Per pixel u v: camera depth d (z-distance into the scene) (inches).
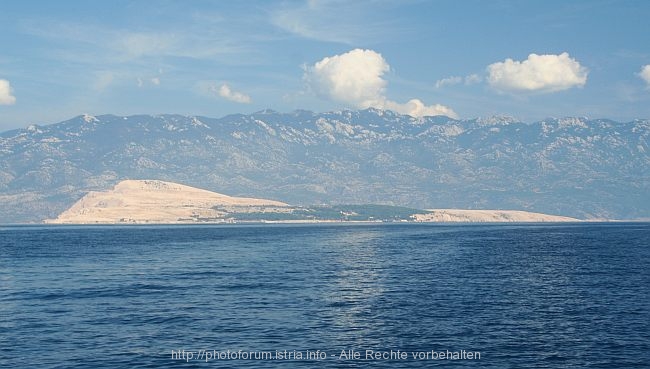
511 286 3831.2
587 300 3267.7
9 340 2367.1
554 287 3777.1
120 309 2982.3
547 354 2182.6
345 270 4815.5
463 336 2432.3
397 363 2079.2
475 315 2844.5
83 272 4699.8
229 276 4375.0
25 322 2687.0
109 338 2394.2
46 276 4409.5
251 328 2564.0
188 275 4448.8
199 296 3388.3
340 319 2751.0
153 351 2217.0
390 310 2970.0
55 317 2792.8
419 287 3784.5
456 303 3169.3
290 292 3550.7
